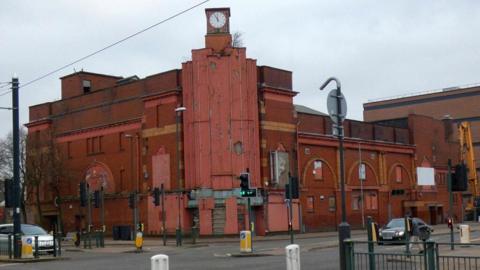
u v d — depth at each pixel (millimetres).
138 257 29562
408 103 112250
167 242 44594
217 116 49125
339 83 15031
